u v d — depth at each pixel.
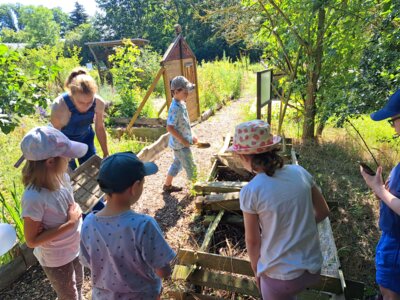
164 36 50.78
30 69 9.55
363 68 4.38
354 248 3.33
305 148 6.30
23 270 3.19
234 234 3.65
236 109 11.30
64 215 2.14
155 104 11.71
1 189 4.69
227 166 5.06
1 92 3.37
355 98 4.38
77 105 3.29
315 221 1.91
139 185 1.65
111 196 1.62
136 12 55.81
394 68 3.93
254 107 10.41
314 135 7.05
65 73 11.58
